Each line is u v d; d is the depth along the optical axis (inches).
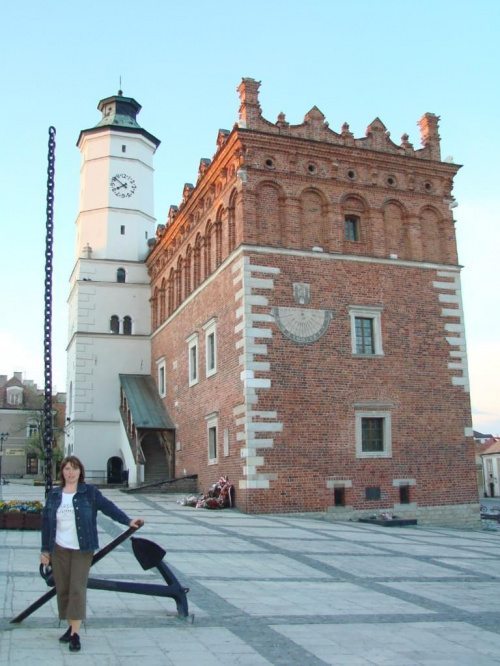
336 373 1104.8
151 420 1503.4
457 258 1248.2
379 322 1154.0
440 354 1189.7
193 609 402.3
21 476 3014.3
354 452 1090.1
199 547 667.4
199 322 1316.4
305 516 1038.4
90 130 1849.2
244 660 304.2
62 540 313.6
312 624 381.1
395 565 624.1
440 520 1122.7
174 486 1301.7
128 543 642.2
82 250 1776.6
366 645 341.4
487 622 407.8
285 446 1049.5
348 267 1152.8
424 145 1274.6
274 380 1064.8
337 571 574.9
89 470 1657.2
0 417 3046.3
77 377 1691.7
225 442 1128.2
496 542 870.4
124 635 335.9
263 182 1131.9
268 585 495.8
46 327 451.8
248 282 1083.3
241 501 1042.1
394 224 1217.4
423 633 372.2
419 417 1147.9
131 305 1764.3
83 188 1850.4
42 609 378.3
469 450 1173.7
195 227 1379.2
